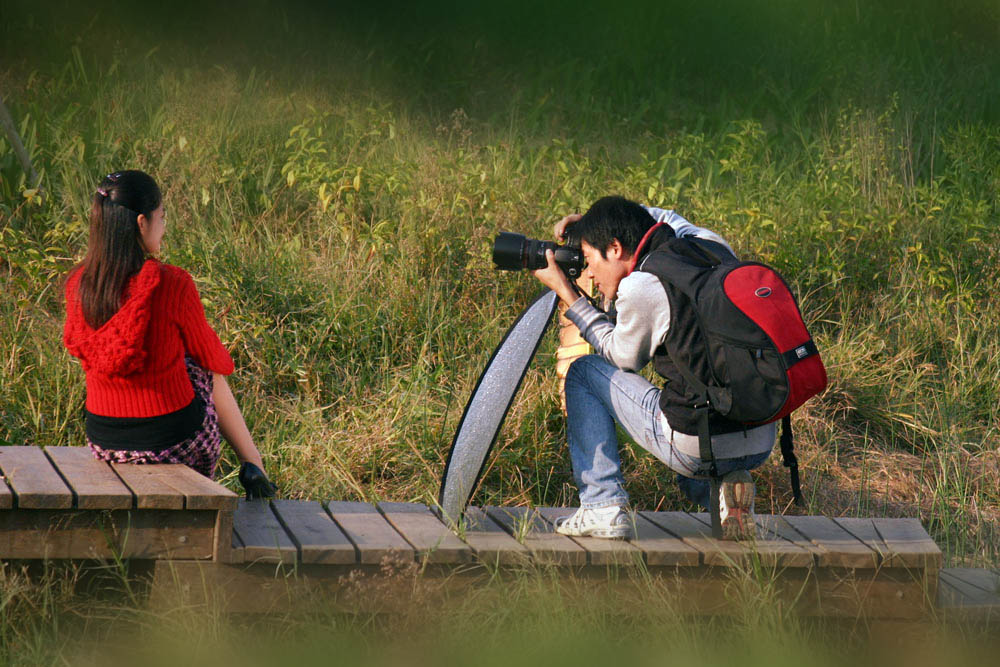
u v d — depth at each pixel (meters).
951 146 33.12
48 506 11.48
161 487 12.00
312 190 24.98
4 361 17.98
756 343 12.01
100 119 26.44
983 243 26.53
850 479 19.66
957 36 48.69
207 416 13.55
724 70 42.75
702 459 12.71
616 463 13.77
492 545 12.96
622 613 13.03
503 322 21.70
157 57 35.47
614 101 38.62
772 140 33.34
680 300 12.40
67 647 11.66
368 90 35.94
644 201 26.33
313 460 17.31
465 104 36.75
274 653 11.65
